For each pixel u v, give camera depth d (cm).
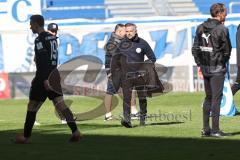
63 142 3284
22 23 6838
